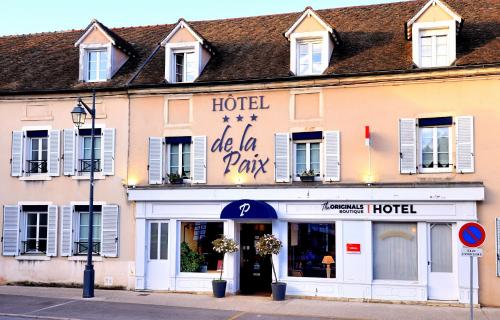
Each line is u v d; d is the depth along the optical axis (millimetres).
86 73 18922
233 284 16734
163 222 17484
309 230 16453
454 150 15461
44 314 13266
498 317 13352
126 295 16375
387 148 15938
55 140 18438
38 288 17609
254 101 17172
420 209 15383
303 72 17094
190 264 17219
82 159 18375
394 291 15492
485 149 15195
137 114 18016
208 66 18266
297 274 16391
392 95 16047
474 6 18594
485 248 14922
